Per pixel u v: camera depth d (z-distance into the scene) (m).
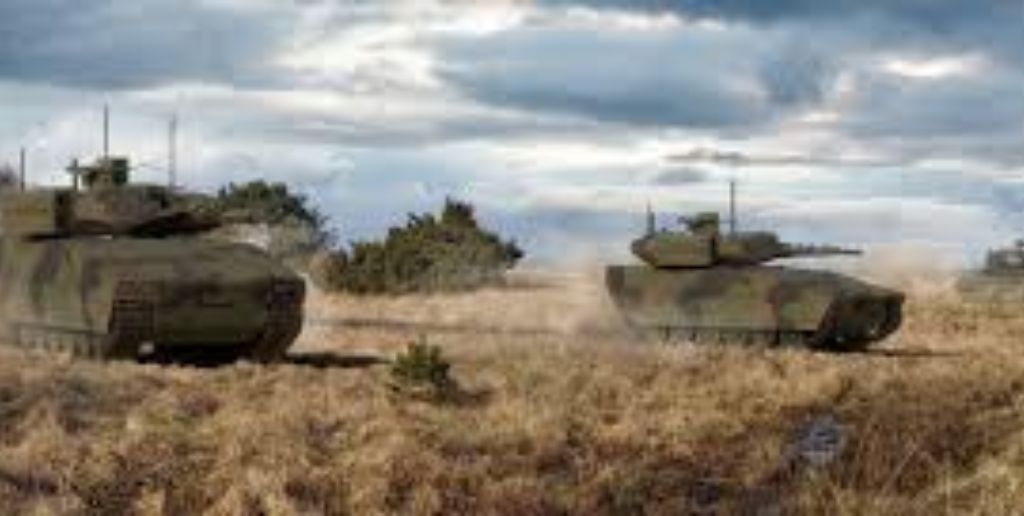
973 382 26.16
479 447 21.27
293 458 19.89
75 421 22.20
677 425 22.39
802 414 23.53
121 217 32.16
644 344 35.81
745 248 37.88
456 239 66.56
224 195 68.31
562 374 27.55
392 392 25.12
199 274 29.50
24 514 17.73
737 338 36.97
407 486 19.25
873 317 36.69
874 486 19.00
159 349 30.55
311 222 67.94
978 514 17.31
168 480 19.22
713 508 18.95
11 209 32.12
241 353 31.75
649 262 38.72
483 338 37.62
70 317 30.06
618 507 19.11
